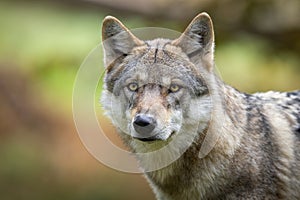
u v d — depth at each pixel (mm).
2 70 23500
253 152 10617
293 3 19000
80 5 21266
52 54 22297
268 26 19344
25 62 22969
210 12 19266
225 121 10516
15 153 22094
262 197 10703
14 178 21750
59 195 21562
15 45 23062
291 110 11406
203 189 10750
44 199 21375
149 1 20016
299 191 11125
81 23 22656
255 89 20234
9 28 23547
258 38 19688
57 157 22203
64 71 22531
